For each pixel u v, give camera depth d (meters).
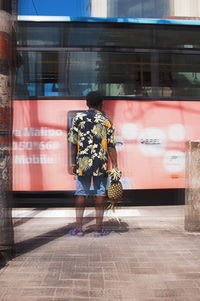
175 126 5.61
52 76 5.43
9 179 3.11
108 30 5.48
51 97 5.43
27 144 5.41
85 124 3.86
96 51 5.45
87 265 2.90
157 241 3.73
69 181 5.43
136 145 5.54
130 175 5.51
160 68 5.56
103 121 3.90
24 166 5.40
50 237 3.92
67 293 2.30
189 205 4.21
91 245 3.57
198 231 4.18
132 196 5.49
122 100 5.50
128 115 5.52
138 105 5.54
